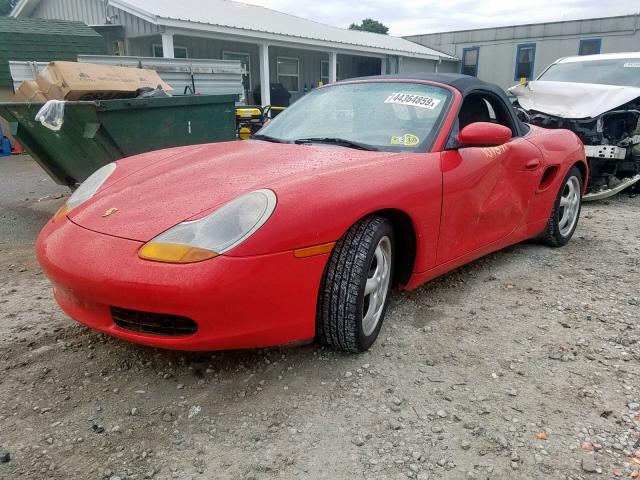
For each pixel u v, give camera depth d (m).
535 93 7.13
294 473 1.82
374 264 2.54
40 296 3.32
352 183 2.38
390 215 2.61
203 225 2.10
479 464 1.87
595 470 1.85
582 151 4.45
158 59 10.09
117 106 4.79
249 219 2.09
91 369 2.43
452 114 3.10
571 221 4.51
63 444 1.93
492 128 2.88
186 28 12.64
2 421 2.05
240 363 2.48
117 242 2.14
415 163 2.72
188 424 2.06
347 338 2.43
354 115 3.25
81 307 2.24
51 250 2.28
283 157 2.74
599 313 3.15
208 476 1.80
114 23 14.70
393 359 2.56
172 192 2.42
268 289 2.08
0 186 7.86
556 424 2.10
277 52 18.00
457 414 2.15
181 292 1.96
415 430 2.05
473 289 3.48
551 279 3.70
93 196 2.61
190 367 2.45
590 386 2.38
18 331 2.80
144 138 5.16
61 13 17.14
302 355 2.56
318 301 2.37
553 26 21.03
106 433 2.00
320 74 20.16
